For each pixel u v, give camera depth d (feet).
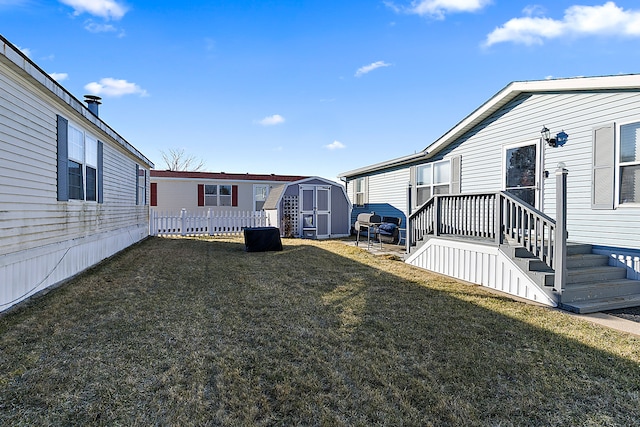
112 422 6.82
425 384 8.38
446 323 12.67
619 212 17.97
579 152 19.85
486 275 19.17
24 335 11.12
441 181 32.42
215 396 7.78
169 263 24.48
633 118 17.34
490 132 26.43
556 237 15.62
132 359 9.53
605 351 10.41
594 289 15.93
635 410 7.49
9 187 13.94
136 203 37.24
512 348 10.55
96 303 14.69
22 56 13.32
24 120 14.94
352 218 52.29
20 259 14.70
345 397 7.80
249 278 19.90
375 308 14.42
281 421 6.93
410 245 26.30
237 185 61.21
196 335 11.31
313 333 11.59
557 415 7.28
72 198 20.34
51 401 7.48
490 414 7.26
